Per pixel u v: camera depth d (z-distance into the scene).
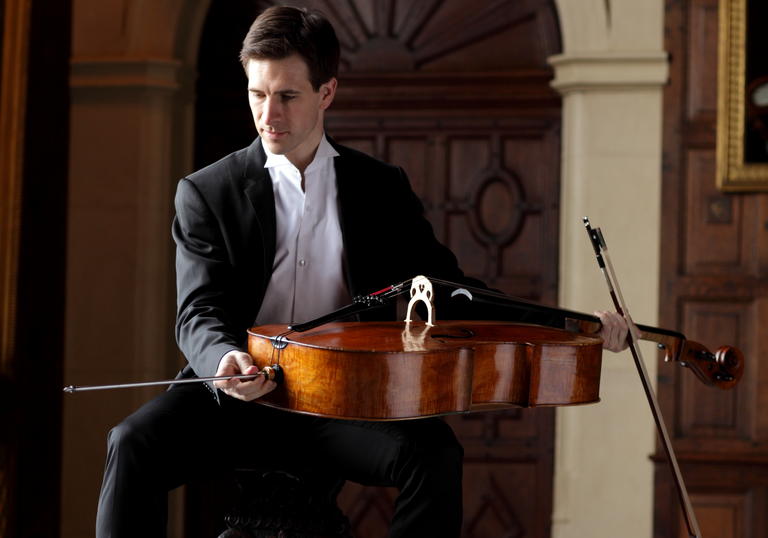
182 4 15.30
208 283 6.71
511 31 15.52
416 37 15.64
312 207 7.11
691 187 14.64
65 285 14.95
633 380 14.47
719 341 14.57
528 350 6.19
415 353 5.63
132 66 15.07
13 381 13.42
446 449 6.16
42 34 13.98
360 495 15.45
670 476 14.42
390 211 7.34
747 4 14.26
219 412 6.64
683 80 14.59
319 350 5.66
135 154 15.14
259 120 6.51
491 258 15.49
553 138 15.40
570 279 14.77
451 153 15.61
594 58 14.57
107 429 15.07
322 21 6.59
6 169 13.33
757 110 14.28
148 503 6.24
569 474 14.61
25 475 13.83
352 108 15.71
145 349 15.14
